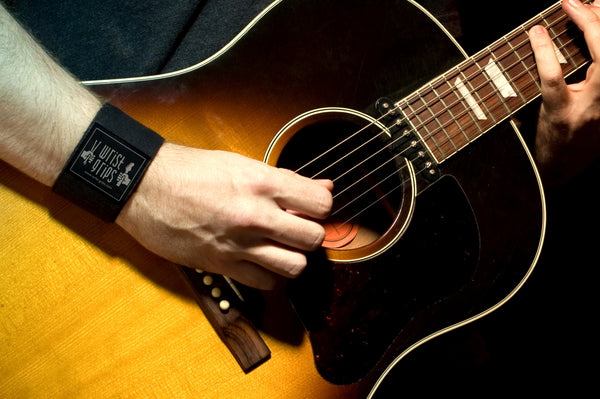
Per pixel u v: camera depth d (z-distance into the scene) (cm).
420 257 65
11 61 57
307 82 65
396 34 66
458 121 65
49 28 67
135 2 67
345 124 66
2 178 63
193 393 61
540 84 66
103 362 62
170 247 61
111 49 67
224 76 65
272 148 65
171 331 62
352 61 66
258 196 59
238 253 60
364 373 63
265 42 66
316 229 60
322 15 66
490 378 93
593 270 95
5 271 62
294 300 63
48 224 63
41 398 61
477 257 65
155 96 65
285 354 62
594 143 69
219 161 60
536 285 96
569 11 65
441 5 73
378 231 70
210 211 58
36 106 58
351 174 70
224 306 62
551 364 93
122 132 59
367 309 64
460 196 65
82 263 63
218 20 69
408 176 65
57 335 62
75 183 59
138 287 62
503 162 66
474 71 66
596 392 91
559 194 97
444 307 64
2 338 62
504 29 83
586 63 66
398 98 66
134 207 60
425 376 69
